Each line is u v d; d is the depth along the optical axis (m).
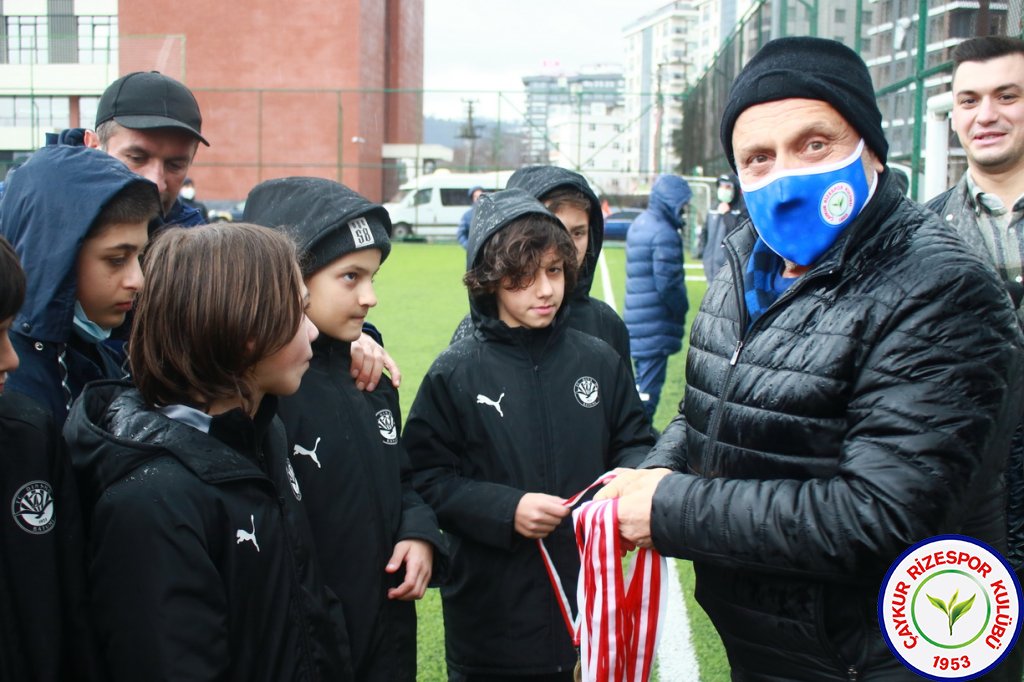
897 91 7.68
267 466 1.70
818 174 1.51
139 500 1.44
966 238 2.52
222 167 31.17
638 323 5.58
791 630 1.52
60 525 1.43
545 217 2.42
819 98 1.49
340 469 1.94
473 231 2.51
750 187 1.59
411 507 2.17
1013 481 2.04
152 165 2.80
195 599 1.44
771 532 1.45
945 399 1.38
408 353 8.48
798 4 11.33
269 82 32.06
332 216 1.95
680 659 3.07
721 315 1.73
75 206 1.73
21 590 1.37
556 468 2.39
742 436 1.59
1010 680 1.62
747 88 1.55
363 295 2.02
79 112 24.45
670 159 40.69
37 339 1.77
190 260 1.53
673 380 7.67
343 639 1.75
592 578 1.72
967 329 1.39
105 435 1.49
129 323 2.25
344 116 31.58
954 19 6.17
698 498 1.54
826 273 1.51
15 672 1.36
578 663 2.10
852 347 1.46
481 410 2.41
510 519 2.25
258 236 1.59
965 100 2.49
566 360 2.50
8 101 24.44
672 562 3.99
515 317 2.44
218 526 1.51
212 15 31.95
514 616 2.34
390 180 35.59
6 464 1.37
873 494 1.38
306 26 31.75
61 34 24.34
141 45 24.45
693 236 22.22
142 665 1.42
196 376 1.54
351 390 2.05
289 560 1.62
